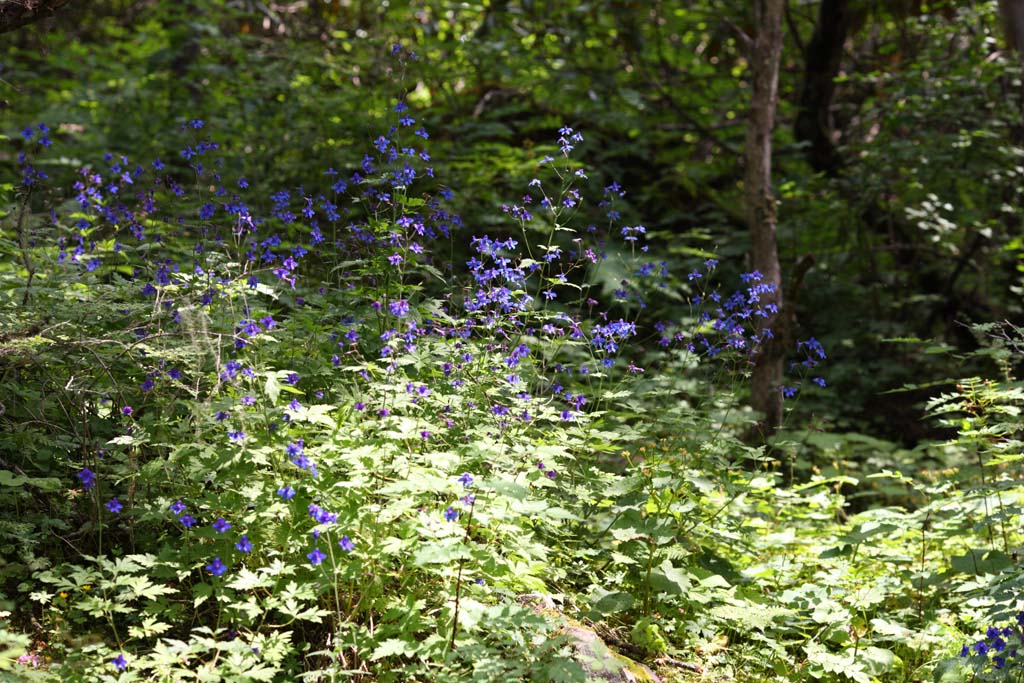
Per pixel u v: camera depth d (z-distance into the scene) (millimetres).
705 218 11148
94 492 3896
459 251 7488
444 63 10664
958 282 11664
